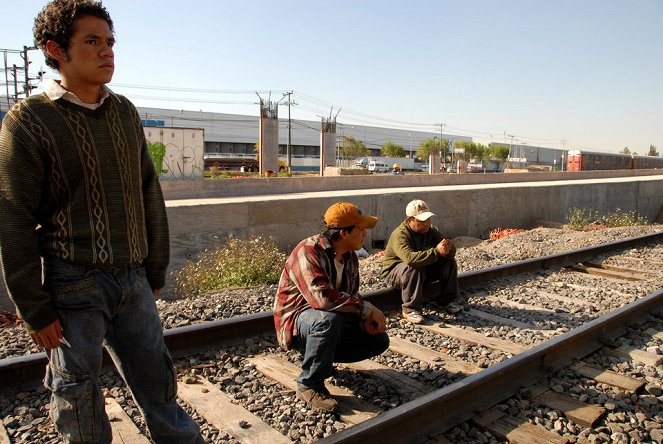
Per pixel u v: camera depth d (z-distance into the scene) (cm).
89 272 221
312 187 1888
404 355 471
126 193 228
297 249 377
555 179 2992
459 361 457
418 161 8794
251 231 1185
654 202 2612
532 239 1243
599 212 2248
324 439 285
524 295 684
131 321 240
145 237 244
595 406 373
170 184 1505
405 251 557
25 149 203
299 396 377
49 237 218
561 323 572
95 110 224
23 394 369
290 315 382
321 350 359
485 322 577
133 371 250
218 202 1166
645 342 516
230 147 8750
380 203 1481
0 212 201
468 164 8306
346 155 8088
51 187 213
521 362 406
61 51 215
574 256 919
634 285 754
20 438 320
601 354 481
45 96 214
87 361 224
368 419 338
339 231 376
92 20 216
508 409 367
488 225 1784
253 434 330
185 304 592
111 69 223
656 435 341
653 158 5397
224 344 480
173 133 2630
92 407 228
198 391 388
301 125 9112
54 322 214
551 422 354
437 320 577
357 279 402
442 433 335
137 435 323
